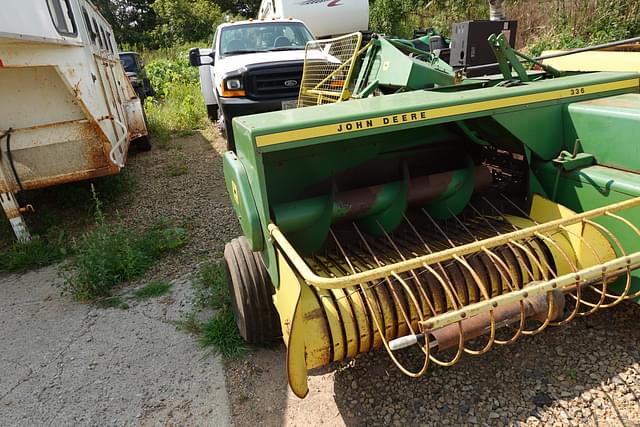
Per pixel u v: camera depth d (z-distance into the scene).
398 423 2.32
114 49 9.52
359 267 2.59
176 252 4.48
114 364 3.02
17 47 4.08
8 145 4.59
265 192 2.25
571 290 2.41
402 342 1.75
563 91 2.74
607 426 2.18
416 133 3.00
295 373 2.00
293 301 2.03
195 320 3.37
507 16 12.12
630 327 2.74
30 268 4.55
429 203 2.98
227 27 8.12
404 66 3.75
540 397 2.37
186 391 2.72
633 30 9.12
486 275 2.48
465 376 2.54
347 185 2.95
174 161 7.80
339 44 4.86
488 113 2.56
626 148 2.50
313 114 2.36
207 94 10.05
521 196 3.17
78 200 5.89
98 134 4.92
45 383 2.91
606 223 2.53
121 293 3.88
